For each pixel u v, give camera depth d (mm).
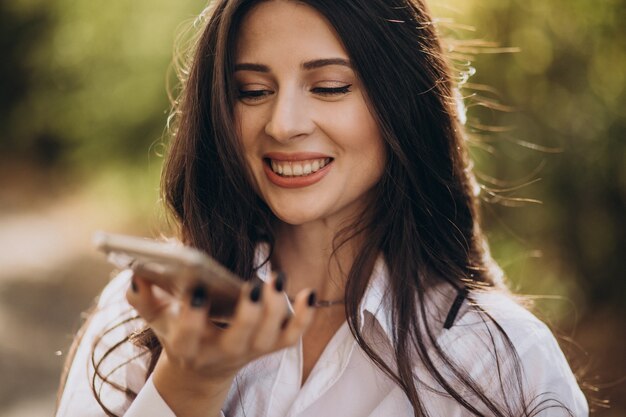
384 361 1795
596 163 4477
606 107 4441
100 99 7344
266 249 1895
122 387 1854
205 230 1904
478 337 1771
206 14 2109
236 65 1726
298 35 1673
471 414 1746
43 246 8695
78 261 8289
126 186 7598
